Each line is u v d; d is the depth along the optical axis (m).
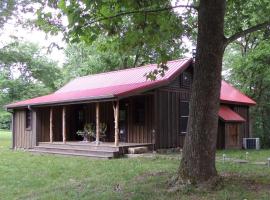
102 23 9.95
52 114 22.30
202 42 9.21
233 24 12.78
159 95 19.30
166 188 9.15
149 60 12.16
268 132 31.22
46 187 11.01
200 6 9.35
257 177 10.44
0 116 53.06
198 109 9.13
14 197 10.20
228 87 26.62
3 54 32.34
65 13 9.15
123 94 17.09
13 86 38.22
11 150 23.06
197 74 9.23
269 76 27.84
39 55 37.69
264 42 25.59
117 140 17.25
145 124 19.45
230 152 19.95
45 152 20.56
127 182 10.50
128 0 9.75
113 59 35.38
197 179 8.98
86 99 18.20
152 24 10.36
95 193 9.53
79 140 23.17
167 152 19.11
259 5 12.38
